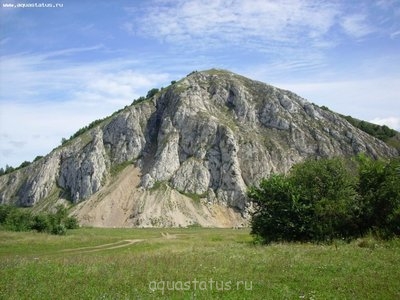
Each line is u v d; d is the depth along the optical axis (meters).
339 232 38.41
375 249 26.00
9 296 15.65
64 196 178.50
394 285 15.56
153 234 93.19
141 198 159.00
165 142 177.88
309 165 43.47
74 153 192.00
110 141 193.38
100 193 169.00
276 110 190.00
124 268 21.33
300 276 17.77
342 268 19.09
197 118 183.00
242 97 196.38
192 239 68.06
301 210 40.16
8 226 81.50
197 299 14.62
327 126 186.00
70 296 15.40
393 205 35.59
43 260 26.98
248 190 45.59
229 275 18.56
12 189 196.38
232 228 139.75
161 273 19.56
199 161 171.12
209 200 160.25
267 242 41.16
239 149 173.75
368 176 38.06
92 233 88.31
